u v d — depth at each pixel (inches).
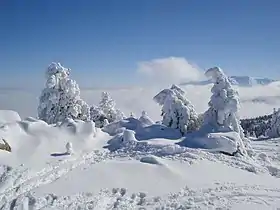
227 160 1028.5
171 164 916.0
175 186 792.3
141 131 1275.8
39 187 708.7
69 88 1512.1
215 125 1235.2
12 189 690.2
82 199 684.1
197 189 784.9
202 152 1050.1
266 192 791.1
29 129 998.4
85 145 1058.1
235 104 1218.6
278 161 1216.2
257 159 1148.5
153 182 797.9
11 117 1140.5
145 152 1040.8
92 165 870.4
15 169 748.6
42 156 872.9
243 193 772.6
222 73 1245.1
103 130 1343.5
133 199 716.0
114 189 741.9
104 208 673.0
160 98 1385.3
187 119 1284.4
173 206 690.2
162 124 1346.0
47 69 1515.7
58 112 1498.5
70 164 858.8
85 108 1560.0
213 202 709.9
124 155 1009.5
